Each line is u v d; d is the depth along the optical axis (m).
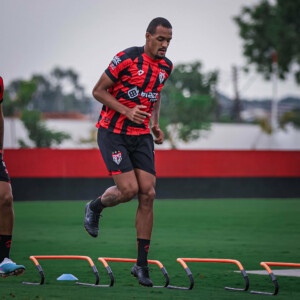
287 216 32.50
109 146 12.31
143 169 12.43
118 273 14.77
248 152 46.00
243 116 128.50
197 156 45.25
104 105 12.64
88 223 13.22
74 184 43.12
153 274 14.79
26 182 42.31
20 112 106.81
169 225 28.22
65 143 103.56
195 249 19.95
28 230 25.94
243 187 45.88
